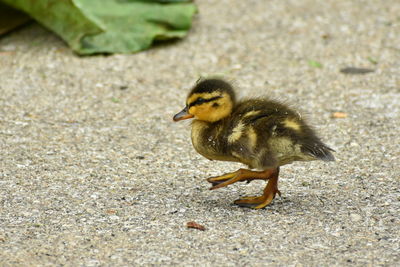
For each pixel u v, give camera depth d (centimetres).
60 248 823
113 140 1198
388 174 1062
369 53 1612
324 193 996
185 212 929
